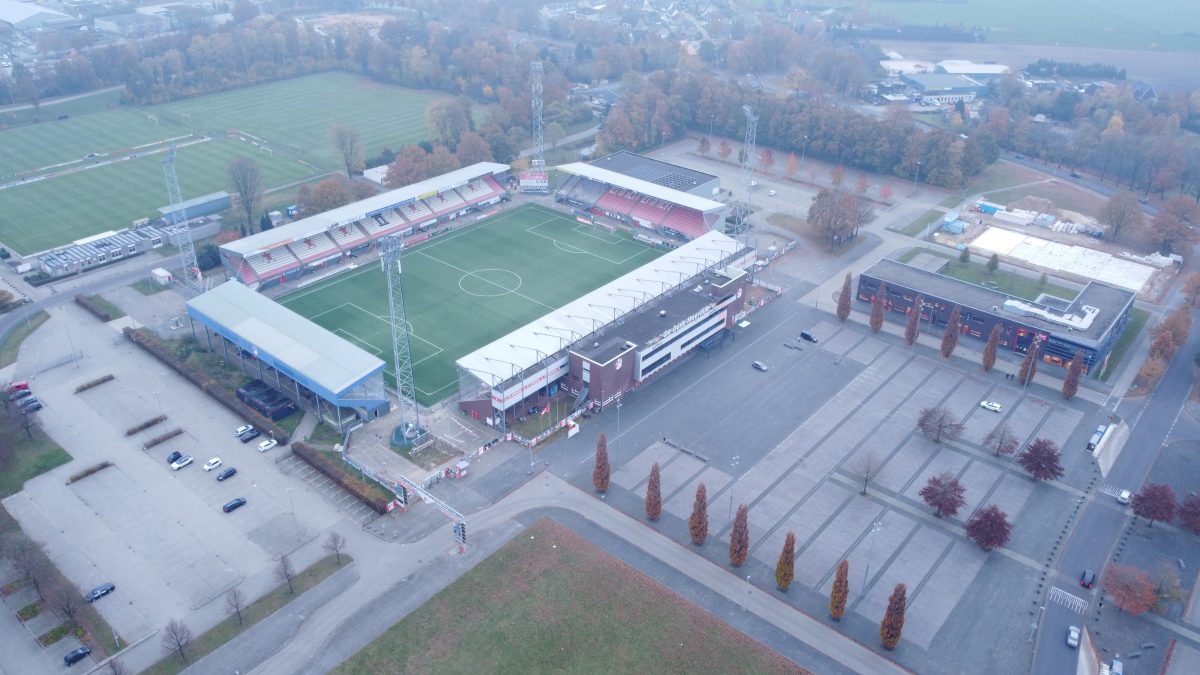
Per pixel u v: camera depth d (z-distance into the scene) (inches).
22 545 5605.3
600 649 5068.9
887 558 5753.0
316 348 7347.4
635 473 6520.7
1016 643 5137.8
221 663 4948.3
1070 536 5959.6
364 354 7244.1
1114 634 5211.6
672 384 7642.7
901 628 4997.5
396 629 5187.0
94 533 5880.9
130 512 6072.8
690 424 7091.5
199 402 7332.7
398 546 5821.9
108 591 5393.7
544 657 5014.8
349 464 6565.0
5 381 7534.5
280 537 5871.1
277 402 7185.0
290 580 5398.6
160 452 6697.8
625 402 7381.9
